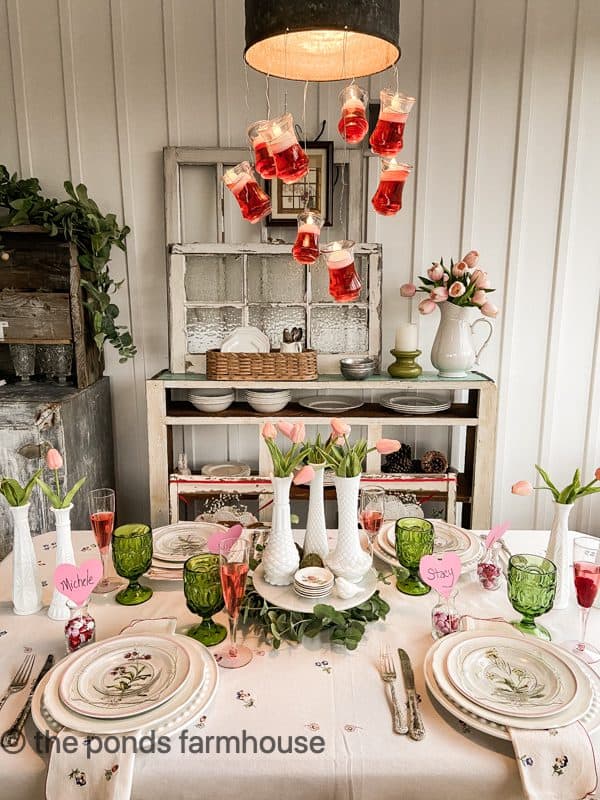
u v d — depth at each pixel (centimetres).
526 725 96
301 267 254
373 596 134
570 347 268
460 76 249
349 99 139
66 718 97
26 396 235
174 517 244
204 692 105
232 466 268
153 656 113
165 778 93
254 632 128
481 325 267
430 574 125
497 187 257
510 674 109
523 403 273
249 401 246
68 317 246
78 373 247
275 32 121
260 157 140
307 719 102
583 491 134
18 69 254
